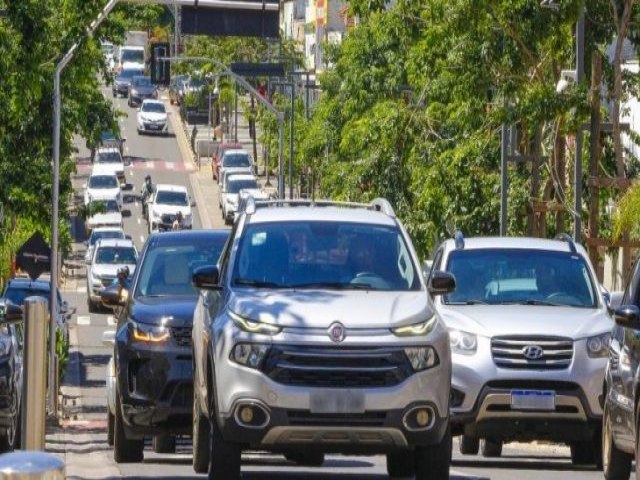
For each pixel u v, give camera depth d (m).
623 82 83.19
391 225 37.31
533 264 48.19
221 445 34.59
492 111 82.06
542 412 44.38
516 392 44.34
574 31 80.00
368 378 33.59
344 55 142.00
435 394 33.88
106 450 53.47
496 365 44.53
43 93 94.81
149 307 44.94
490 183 93.06
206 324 36.38
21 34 77.50
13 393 39.06
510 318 45.16
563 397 44.31
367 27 139.00
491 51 76.94
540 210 81.75
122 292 48.34
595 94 73.75
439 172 94.50
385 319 33.94
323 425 33.50
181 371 43.72
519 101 76.88
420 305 34.75
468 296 47.50
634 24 78.69
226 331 34.12
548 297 47.38
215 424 34.59
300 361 33.56
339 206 40.59
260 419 33.59
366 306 34.34
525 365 44.50
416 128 108.88
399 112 110.19
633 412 36.28
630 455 39.12
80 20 91.56
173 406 43.72
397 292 35.75
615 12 76.50
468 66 77.62
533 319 45.09
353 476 40.50
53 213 89.69
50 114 97.06
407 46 127.94
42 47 80.38
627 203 69.50
